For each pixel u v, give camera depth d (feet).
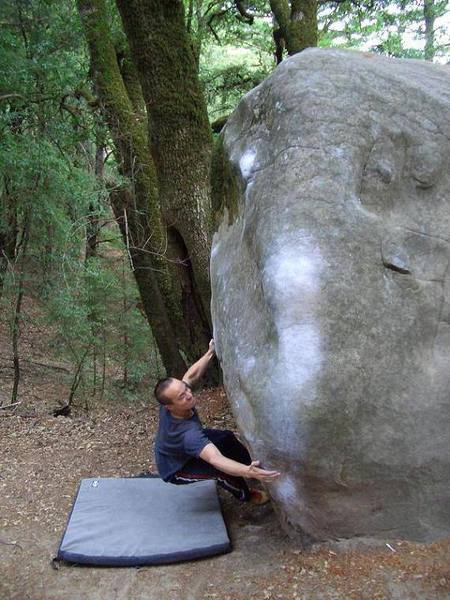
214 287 11.69
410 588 8.52
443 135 9.28
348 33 46.26
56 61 22.79
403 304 8.87
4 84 21.59
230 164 11.35
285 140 9.45
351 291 8.67
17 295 26.18
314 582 9.02
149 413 21.49
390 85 9.45
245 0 39.86
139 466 15.11
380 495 9.21
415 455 8.97
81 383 27.73
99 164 30.07
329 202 8.91
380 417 8.77
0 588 9.92
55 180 23.98
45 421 20.01
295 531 10.07
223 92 46.19
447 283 9.12
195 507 11.85
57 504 12.89
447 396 8.91
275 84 10.04
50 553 10.88
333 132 9.16
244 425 9.68
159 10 19.35
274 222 9.16
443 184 9.30
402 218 9.16
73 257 26.43
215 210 12.76
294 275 8.72
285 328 8.71
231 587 9.33
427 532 9.36
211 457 10.41
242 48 54.95
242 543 10.78
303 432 8.58
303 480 9.08
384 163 9.13
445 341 9.07
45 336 35.58
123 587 9.72
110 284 26.94
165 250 21.90
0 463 15.42
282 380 8.67
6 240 26.55
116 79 23.08
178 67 20.03
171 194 21.21
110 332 28.63
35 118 23.29
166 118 20.38
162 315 23.35
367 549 9.39
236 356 9.98
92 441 17.24
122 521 11.32
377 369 8.69
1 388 28.50
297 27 27.99
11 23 23.84
